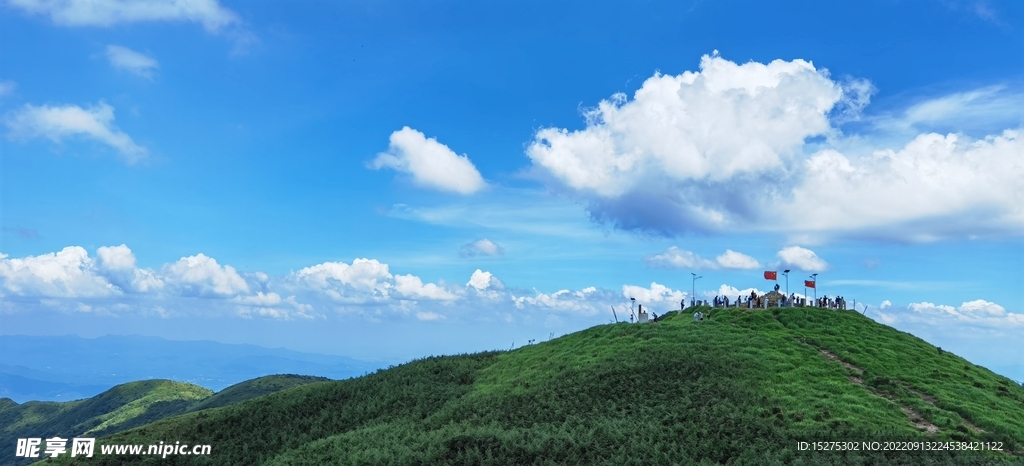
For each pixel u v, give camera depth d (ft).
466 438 132.87
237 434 179.22
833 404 137.18
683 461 112.68
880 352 180.45
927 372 165.48
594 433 132.05
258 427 183.21
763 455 110.11
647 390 157.38
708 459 112.78
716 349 183.52
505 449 126.11
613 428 131.64
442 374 220.23
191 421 194.18
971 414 134.31
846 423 126.11
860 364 169.78
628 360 183.11
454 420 161.58
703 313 239.09
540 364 207.41
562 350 221.25
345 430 172.65
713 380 156.35
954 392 150.41
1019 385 179.63
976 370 180.34
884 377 156.87
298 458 142.10
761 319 220.43
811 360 171.63
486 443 130.31
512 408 162.71
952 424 128.16
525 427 145.18
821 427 124.06
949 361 181.37
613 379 168.55
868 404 138.62
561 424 142.31
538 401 163.84
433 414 172.55
